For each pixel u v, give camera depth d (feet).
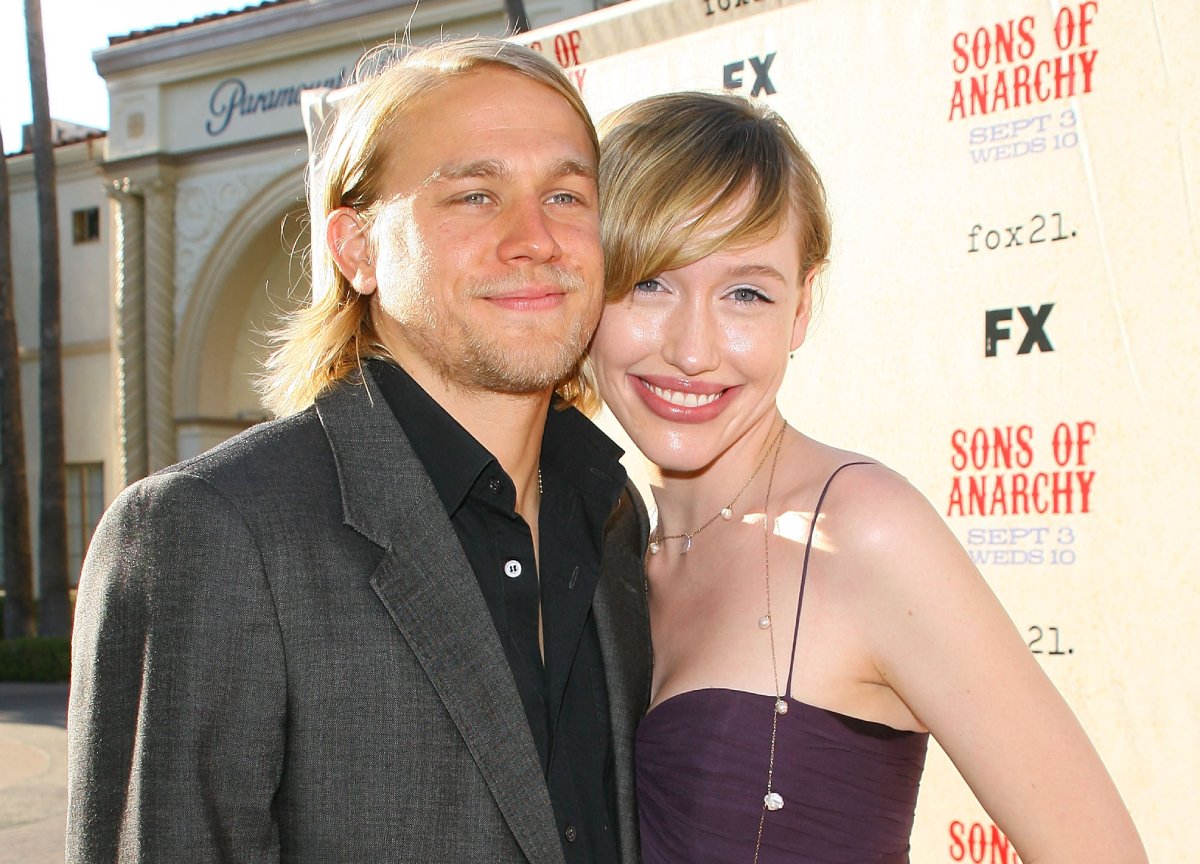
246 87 38.40
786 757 5.11
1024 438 6.73
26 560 43.21
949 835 7.05
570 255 4.85
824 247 5.89
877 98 7.22
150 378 40.60
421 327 4.75
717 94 5.88
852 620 5.11
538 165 4.80
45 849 16.57
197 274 39.86
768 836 5.10
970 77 6.92
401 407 4.88
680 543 6.07
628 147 5.56
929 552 5.00
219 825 4.00
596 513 5.31
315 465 4.56
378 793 4.22
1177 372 6.31
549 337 4.77
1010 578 6.75
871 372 7.22
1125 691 6.40
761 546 5.57
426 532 4.55
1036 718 4.87
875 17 7.23
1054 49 6.66
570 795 4.78
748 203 5.38
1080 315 6.58
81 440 50.75
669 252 5.38
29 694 35.86
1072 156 6.61
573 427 5.44
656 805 5.37
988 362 6.86
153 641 4.00
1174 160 6.31
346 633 4.28
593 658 5.34
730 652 5.37
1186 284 6.29
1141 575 6.38
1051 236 6.66
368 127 4.96
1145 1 6.40
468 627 4.47
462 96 4.85
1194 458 6.25
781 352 5.67
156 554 4.08
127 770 3.97
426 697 4.34
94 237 50.31
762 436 5.80
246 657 4.09
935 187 7.03
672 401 5.74
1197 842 6.19
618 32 8.26
